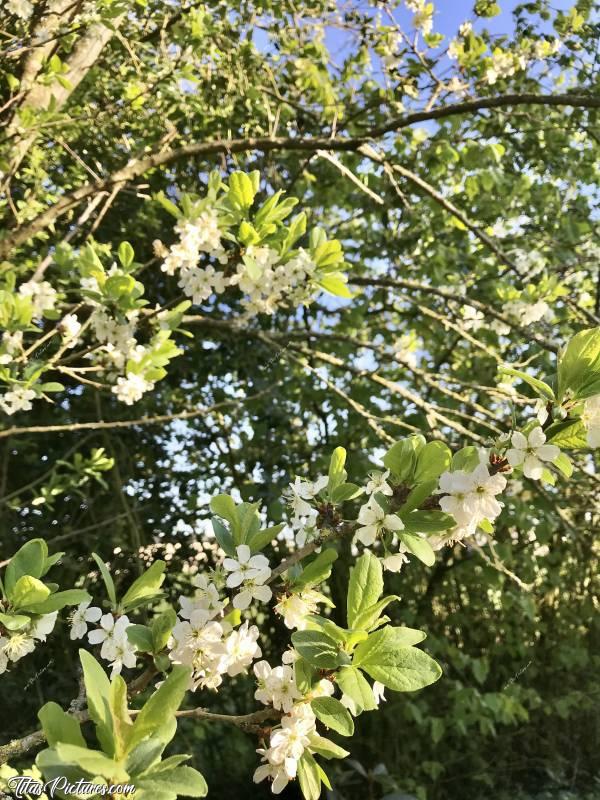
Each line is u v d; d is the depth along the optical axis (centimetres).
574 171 436
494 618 539
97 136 401
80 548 466
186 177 449
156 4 351
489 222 459
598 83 360
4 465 405
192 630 107
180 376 496
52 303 230
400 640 104
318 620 106
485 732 411
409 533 112
